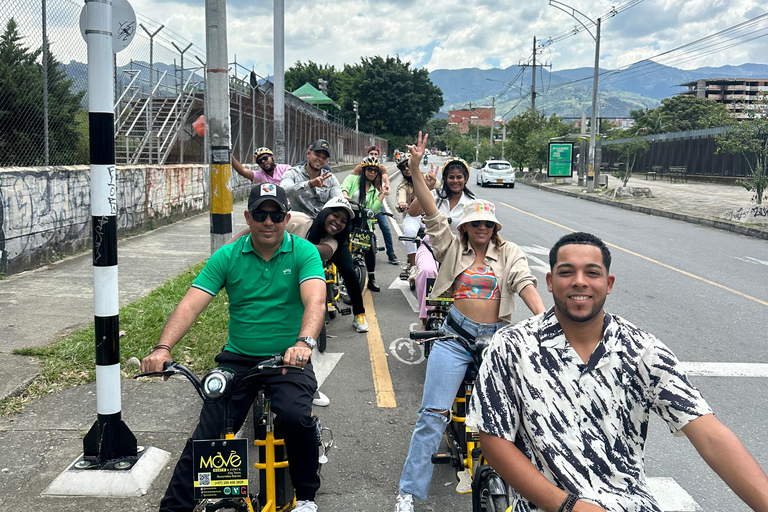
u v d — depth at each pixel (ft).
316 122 111.45
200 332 19.84
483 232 12.60
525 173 146.61
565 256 6.77
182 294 24.38
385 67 271.69
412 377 18.76
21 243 28.09
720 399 17.29
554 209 74.49
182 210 49.14
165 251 34.58
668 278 34.06
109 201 11.78
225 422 9.22
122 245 36.22
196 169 52.44
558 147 116.67
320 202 23.38
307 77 288.71
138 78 52.70
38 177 29.14
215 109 22.77
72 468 12.08
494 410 6.88
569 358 6.72
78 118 32.63
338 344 21.80
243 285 10.71
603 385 6.65
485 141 284.00
